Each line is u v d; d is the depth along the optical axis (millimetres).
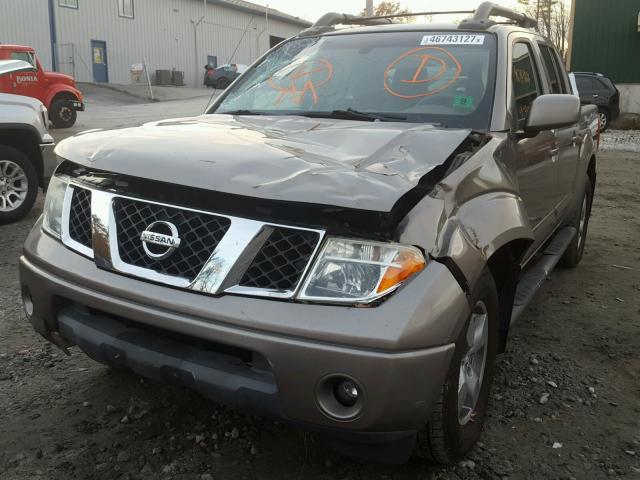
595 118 5852
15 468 2547
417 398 2027
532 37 4227
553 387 3404
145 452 2680
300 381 2021
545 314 4555
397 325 1973
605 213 8641
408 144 2621
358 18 4559
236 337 2064
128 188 2430
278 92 3785
